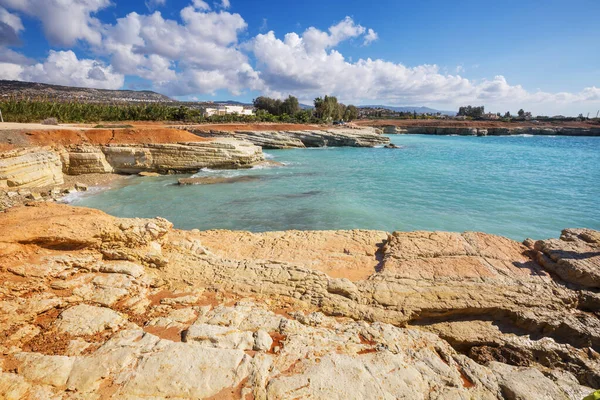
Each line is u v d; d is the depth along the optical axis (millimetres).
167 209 20984
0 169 21625
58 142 29922
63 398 4426
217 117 79438
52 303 6277
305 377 5047
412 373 5293
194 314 6781
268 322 6578
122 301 6895
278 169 36000
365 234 11969
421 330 7219
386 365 5430
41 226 7340
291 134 61469
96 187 26547
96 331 5855
